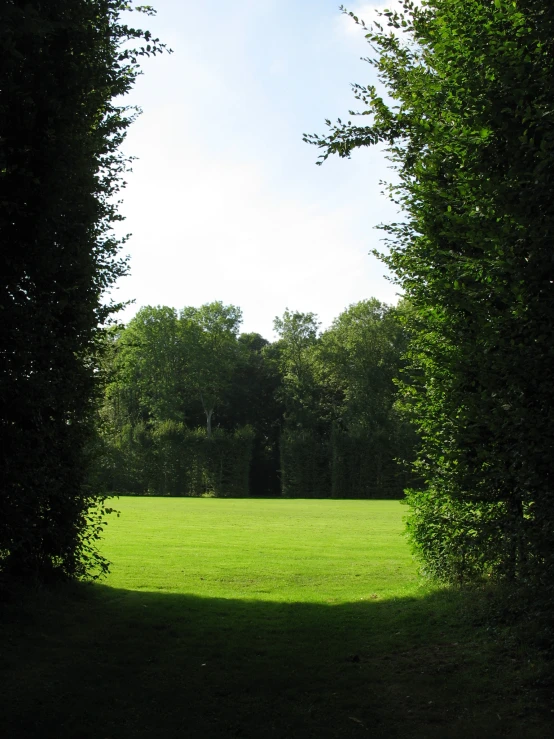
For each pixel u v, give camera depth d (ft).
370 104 28.99
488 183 20.52
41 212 27.30
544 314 19.19
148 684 20.70
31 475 28.45
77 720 17.66
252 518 105.40
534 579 22.72
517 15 20.49
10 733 16.62
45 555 32.24
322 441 220.64
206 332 240.73
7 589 28.04
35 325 27.76
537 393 20.08
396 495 201.46
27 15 21.61
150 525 88.12
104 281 35.45
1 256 26.37
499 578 31.04
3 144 24.77
